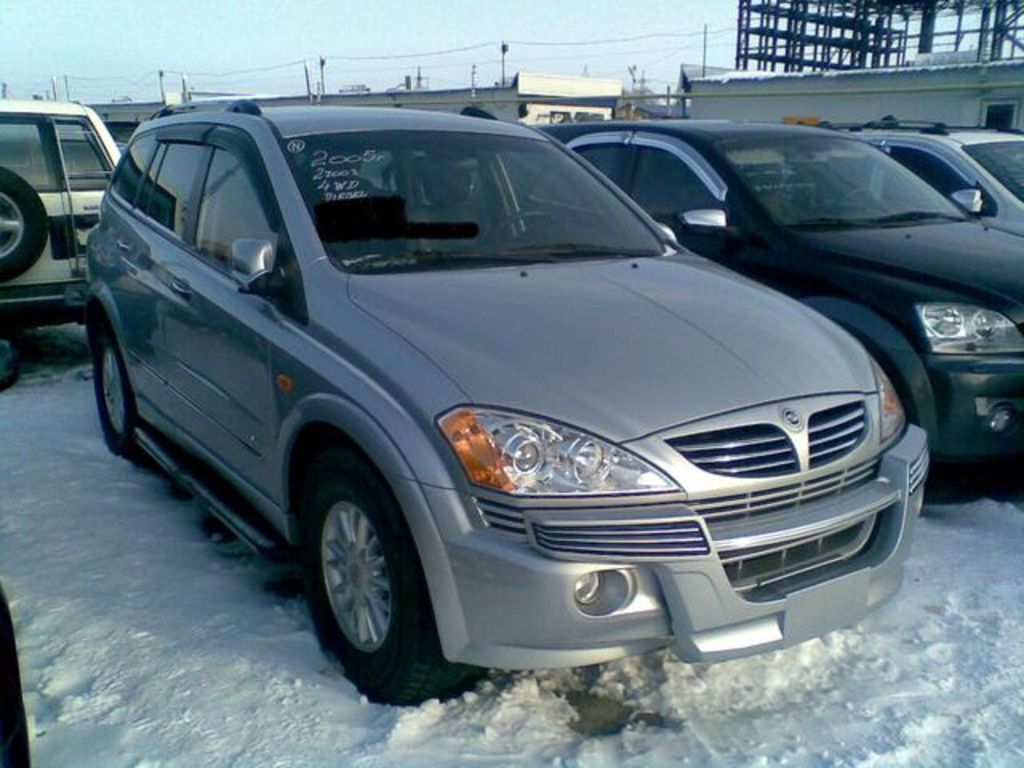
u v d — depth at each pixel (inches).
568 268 156.3
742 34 1257.4
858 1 1221.1
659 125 263.4
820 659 138.8
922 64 890.1
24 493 195.2
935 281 194.5
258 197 160.9
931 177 312.5
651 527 111.7
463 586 114.3
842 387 130.0
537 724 123.7
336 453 129.8
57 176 306.2
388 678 124.9
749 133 255.9
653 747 120.0
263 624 146.5
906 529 131.9
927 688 131.8
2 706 87.0
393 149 170.2
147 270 190.2
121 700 125.3
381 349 126.3
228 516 161.5
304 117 175.9
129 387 208.8
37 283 297.7
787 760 117.3
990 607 152.1
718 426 116.7
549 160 188.1
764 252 221.0
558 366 120.8
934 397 186.4
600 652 114.0
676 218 237.9
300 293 143.6
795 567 121.6
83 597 152.5
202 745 116.7
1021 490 202.7
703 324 135.6
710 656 114.7
